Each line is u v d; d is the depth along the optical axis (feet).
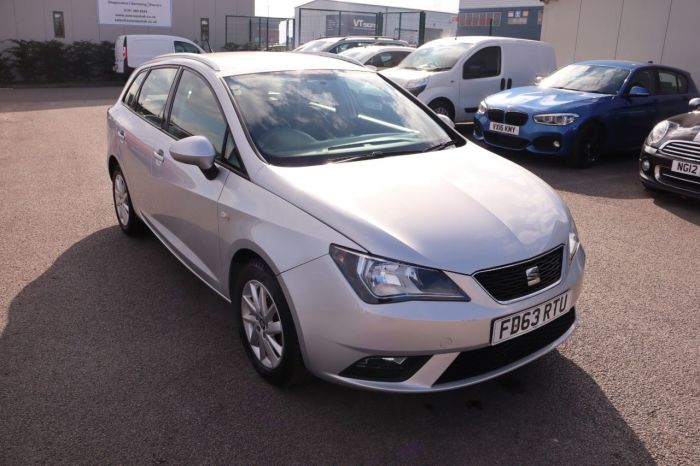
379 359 8.07
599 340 11.45
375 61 44.09
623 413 9.21
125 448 8.23
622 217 19.56
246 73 11.84
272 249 8.75
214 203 10.32
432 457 8.20
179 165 11.73
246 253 9.77
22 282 13.58
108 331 11.44
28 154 28.55
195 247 11.55
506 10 93.25
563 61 52.95
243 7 87.81
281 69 12.35
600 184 24.04
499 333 8.13
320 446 8.36
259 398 9.41
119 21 79.87
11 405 9.12
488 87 35.01
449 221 8.53
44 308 12.32
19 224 17.75
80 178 23.67
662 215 19.80
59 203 20.04
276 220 8.95
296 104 11.39
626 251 16.42
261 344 9.66
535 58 37.19
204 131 11.36
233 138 10.44
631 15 47.29
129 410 9.06
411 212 8.61
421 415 9.09
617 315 12.53
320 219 8.49
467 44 35.12
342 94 12.21
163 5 82.07
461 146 12.06
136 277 13.96
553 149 26.27
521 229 8.78
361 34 100.42
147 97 14.56
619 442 8.56
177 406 9.18
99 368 10.18
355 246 8.04
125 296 12.96
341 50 53.06
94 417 8.88
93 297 12.89
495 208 9.08
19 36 74.43
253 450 8.25
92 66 75.77
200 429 8.66
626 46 48.03
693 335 11.70
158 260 14.99
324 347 8.25
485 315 7.93
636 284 14.17
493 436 8.64
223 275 10.55
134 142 14.14
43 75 73.41
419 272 7.89
